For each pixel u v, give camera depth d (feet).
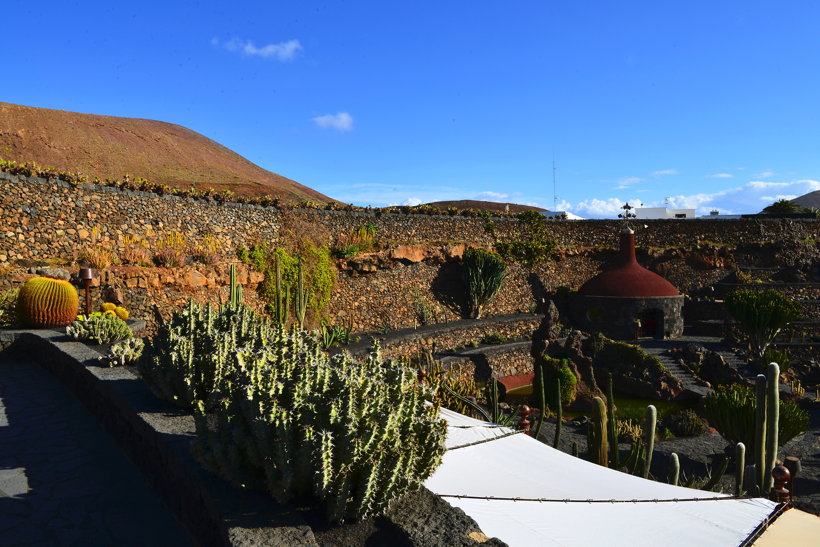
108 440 22.17
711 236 154.30
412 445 12.89
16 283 51.96
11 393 29.71
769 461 33.76
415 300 114.62
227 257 85.97
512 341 115.75
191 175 261.24
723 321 129.39
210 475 13.71
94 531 14.65
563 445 66.18
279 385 12.56
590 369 90.84
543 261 139.23
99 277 59.62
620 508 18.01
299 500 12.55
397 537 11.35
